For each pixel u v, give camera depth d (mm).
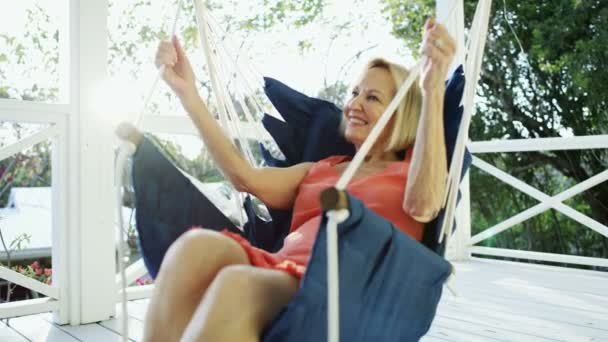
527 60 5344
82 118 2369
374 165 1449
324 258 889
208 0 5199
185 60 1485
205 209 1478
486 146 4012
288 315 912
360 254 925
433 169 1150
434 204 1175
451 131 1342
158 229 1393
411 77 944
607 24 4902
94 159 2404
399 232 982
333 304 792
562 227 5098
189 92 1479
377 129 884
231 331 896
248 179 1530
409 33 5926
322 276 904
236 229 1546
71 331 2260
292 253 1257
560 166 5152
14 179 3619
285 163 1857
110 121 2451
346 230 879
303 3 5551
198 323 901
